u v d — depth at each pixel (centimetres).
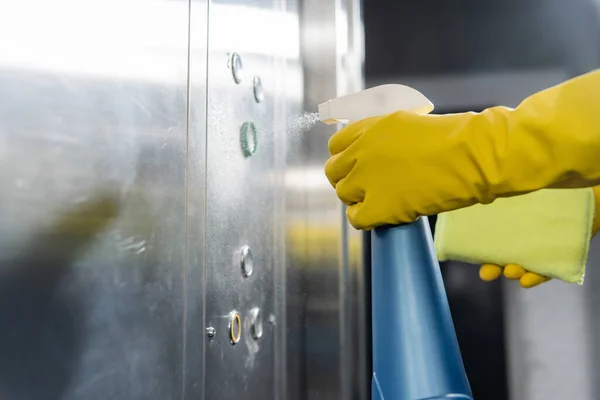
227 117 56
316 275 86
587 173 42
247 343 61
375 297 48
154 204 42
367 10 89
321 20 87
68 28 34
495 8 88
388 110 51
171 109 45
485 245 64
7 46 30
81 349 34
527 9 87
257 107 66
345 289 86
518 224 63
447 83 88
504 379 85
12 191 30
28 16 31
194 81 49
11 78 30
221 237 54
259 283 66
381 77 88
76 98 35
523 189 44
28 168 31
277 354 72
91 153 36
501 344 86
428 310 44
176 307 44
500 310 86
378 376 46
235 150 58
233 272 57
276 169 73
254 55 66
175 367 44
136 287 39
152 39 42
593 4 86
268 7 72
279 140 75
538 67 87
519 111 45
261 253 67
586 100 41
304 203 85
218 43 54
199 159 49
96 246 36
